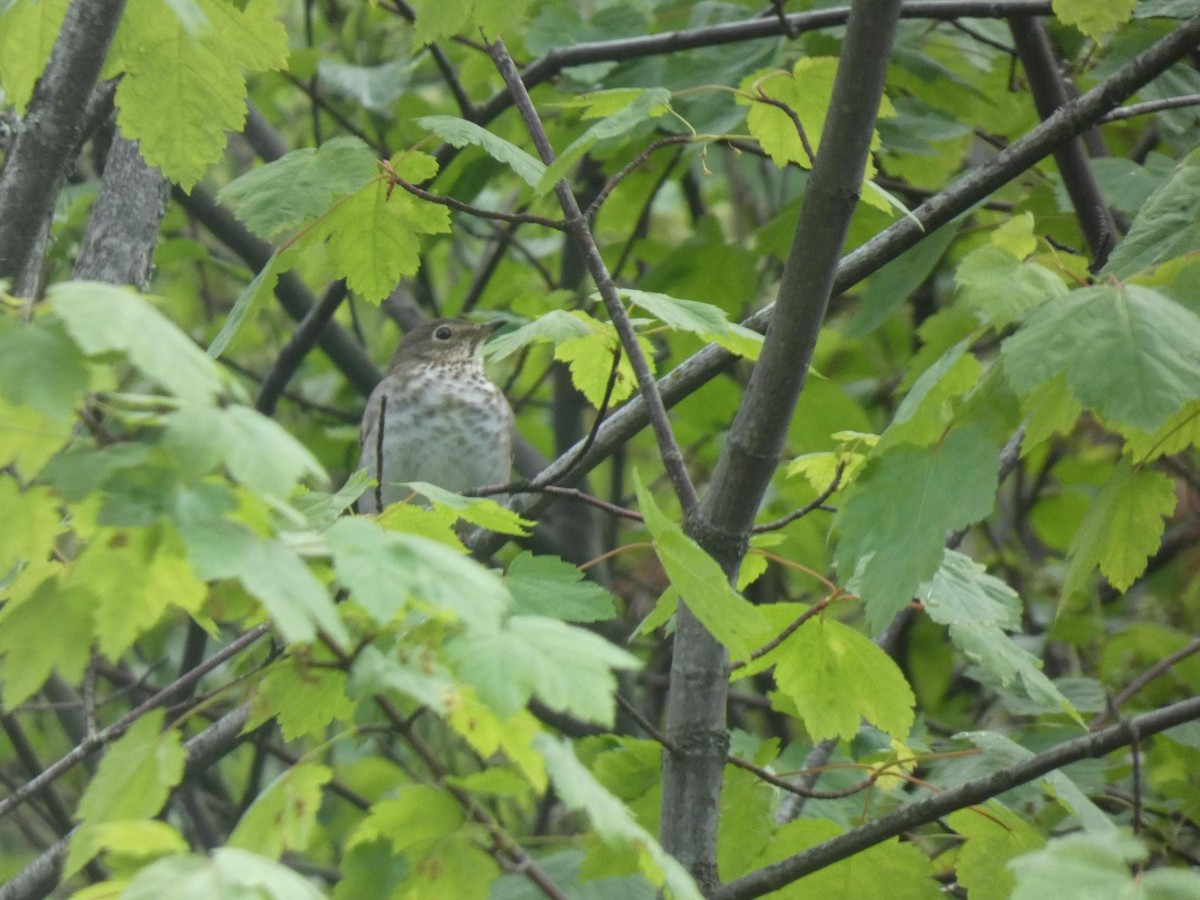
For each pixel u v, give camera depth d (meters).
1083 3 6.81
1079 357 4.70
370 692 3.64
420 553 3.57
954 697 12.87
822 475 6.81
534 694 3.76
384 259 6.47
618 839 3.74
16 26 6.41
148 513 3.36
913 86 10.24
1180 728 8.20
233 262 14.11
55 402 3.24
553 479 6.46
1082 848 4.00
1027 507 13.45
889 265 9.06
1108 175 8.87
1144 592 12.55
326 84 13.23
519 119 11.56
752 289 11.16
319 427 13.98
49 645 3.91
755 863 6.42
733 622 4.70
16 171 6.30
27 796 6.61
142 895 3.00
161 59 6.23
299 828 3.89
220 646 10.98
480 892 4.26
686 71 9.84
